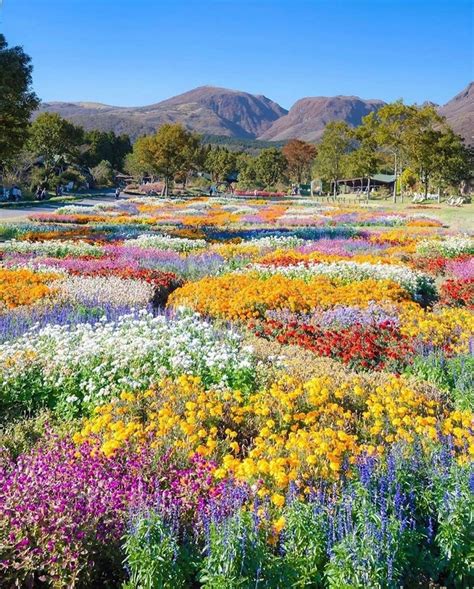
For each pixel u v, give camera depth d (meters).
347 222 35.28
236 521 3.43
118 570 3.66
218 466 4.68
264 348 8.43
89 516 3.78
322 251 19.20
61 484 4.05
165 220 35.91
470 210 47.44
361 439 5.41
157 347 7.45
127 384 6.38
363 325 9.66
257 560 3.31
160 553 3.33
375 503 3.78
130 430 4.96
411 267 16.44
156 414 5.66
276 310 10.57
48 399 6.51
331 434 4.90
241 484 4.07
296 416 5.66
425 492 4.03
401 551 3.45
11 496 3.88
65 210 41.81
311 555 3.44
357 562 3.21
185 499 4.07
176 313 10.53
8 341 8.06
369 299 11.48
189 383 6.50
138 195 84.06
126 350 7.15
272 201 67.00
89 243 21.28
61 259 16.80
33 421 5.95
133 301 11.29
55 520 3.71
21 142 34.22
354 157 77.75
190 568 3.45
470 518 3.66
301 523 3.55
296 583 3.29
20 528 3.63
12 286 12.16
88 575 3.56
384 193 93.69
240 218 38.75
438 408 6.19
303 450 4.70
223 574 3.20
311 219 37.34
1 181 67.75
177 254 18.42
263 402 6.05
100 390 6.15
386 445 5.22
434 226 31.55
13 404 6.36
